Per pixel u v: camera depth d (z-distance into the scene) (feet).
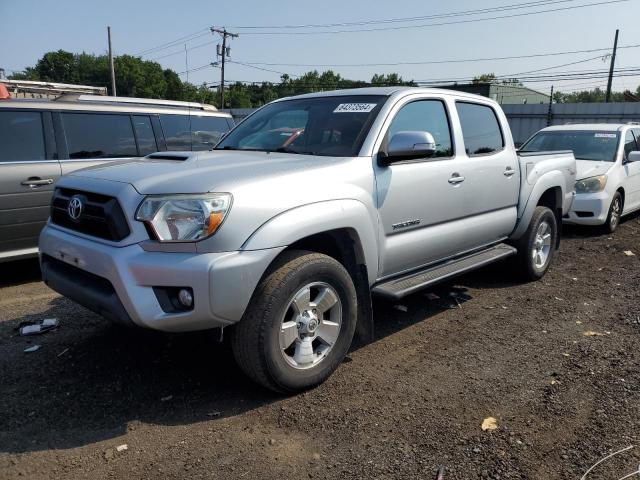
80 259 10.78
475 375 12.47
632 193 32.71
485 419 10.56
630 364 13.11
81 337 14.24
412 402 11.19
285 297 10.66
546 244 20.62
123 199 10.15
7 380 11.87
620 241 28.71
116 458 9.25
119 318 10.12
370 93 14.44
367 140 12.91
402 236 13.65
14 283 19.54
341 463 9.18
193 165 11.48
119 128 22.53
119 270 9.86
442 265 15.76
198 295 9.61
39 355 13.14
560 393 11.64
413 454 9.43
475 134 16.60
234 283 9.82
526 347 14.15
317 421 10.43
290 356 11.39
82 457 9.25
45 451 9.39
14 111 19.54
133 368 12.49
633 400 11.34
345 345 12.14
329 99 15.02
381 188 12.72
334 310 11.90
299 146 13.82
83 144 21.20
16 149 19.33
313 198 11.14
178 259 9.64
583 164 30.73
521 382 12.15
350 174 12.09
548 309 17.24
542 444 9.76
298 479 8.77
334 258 12.71
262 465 9.10
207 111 26.43
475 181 15.94
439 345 14.19
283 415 10.63
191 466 9.05
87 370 12.37
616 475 8.89
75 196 11.30
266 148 14.30
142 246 9.86
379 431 10.12
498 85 138.00
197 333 10.75
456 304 17.58
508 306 17.47
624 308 17.46
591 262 24.02
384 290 13.10
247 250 10.02
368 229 12.28
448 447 9.64
